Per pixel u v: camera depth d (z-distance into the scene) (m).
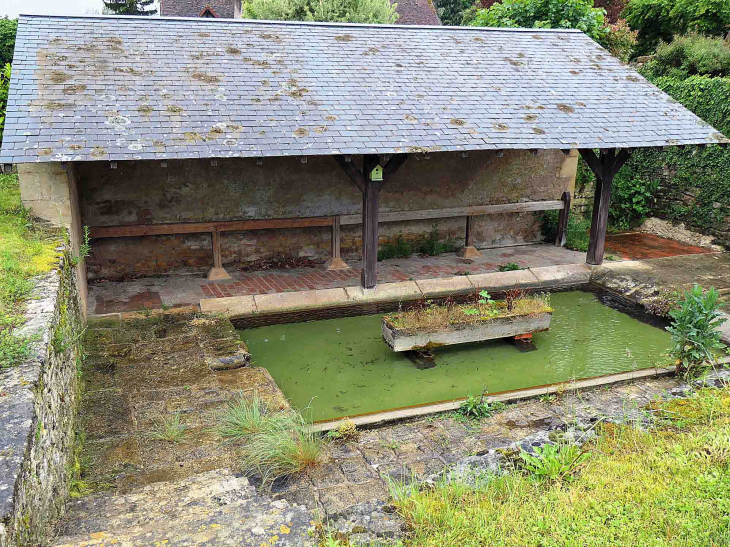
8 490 2.25
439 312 7.07
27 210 6.53
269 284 9.09
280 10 17.20
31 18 8.23
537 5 13.83
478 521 3.31
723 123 10.88
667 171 12.24
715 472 3.65
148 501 3.43
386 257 10.61
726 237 10.98
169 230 8.99
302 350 7.18
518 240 11.61
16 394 2.90
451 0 32.66
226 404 5.20
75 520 3.16
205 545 2.79
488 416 5.29
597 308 8.69
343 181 9.99
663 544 3.04
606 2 19.47
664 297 8.27
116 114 6.80
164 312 7.67
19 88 6.86
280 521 3.04
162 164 6.36
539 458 4.02
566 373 6.56
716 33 13.73
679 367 6.11
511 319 7.02
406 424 5.23
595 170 9.20
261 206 9.62
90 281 9.03
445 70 9.04
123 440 4.51
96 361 6.12
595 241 9.57
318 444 4.50
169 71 7.78
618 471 3.79
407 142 7.27
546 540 3.13
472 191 10.84
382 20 17.70
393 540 3.21
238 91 7.67
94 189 8.66
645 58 13.88
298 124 7.25
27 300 4.21
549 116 8.30
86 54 7.75
